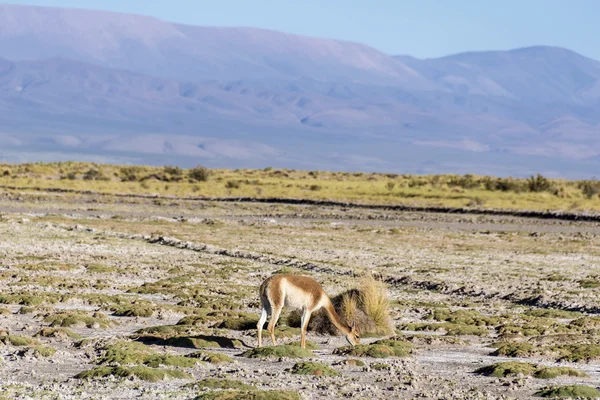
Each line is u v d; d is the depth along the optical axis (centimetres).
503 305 6650
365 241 12056
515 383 3512
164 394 3095
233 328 5138
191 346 4381
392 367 3825
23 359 3797
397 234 13288
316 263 9144
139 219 15262
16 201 18962
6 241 10231
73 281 7069
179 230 13162
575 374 3731
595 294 7044
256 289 7131
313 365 3678
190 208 18850
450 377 3675
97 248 10100
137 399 3008
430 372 3800
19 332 4675
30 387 3148
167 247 10750
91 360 3800
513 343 4556
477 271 8694
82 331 4853
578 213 17088
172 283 7256
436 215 17475
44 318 5112
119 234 12062
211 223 14712
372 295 5253
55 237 11050
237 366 3809
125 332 4850
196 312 5734
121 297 6278
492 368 3794
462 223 15838
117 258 9194
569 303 6581
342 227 14450
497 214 17900
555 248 11369
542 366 3853
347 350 4275
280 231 13450
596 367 4066
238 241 11612
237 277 7962
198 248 10656
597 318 5750
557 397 3250
